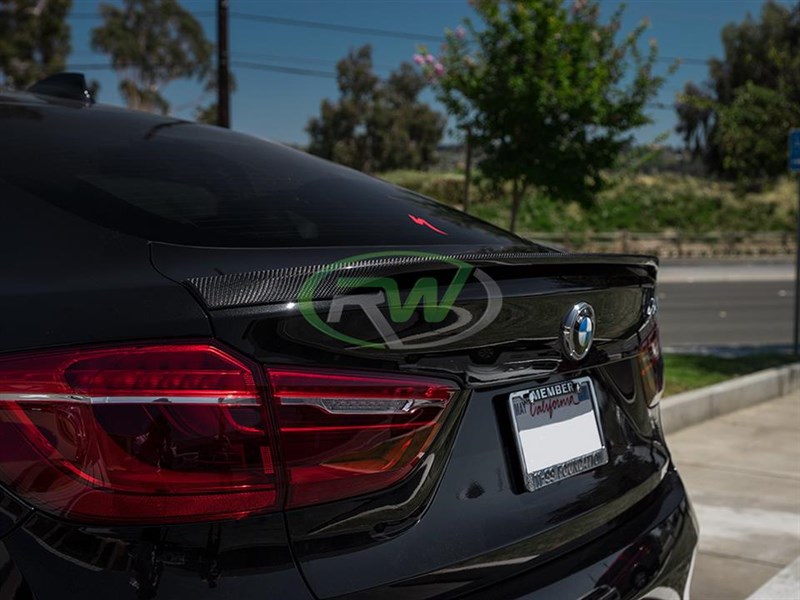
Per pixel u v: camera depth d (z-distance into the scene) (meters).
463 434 1.60
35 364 1.33
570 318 1.82
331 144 51.31
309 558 1.36
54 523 1.29
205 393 1.31
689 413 6.35
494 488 1.65
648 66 8.52
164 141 2.15
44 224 1.58
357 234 1.85
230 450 1.32
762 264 31.69
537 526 1.71
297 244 1.69
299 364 1.37
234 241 1.64
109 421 1.29
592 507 1.86
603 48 8.52
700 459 5.50
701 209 40.53
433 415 1.52
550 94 8.16
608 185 8.89
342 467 1.40
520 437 1.72
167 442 1.30
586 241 32.12
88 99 2.45
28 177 1.72
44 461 1.30
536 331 1.73
